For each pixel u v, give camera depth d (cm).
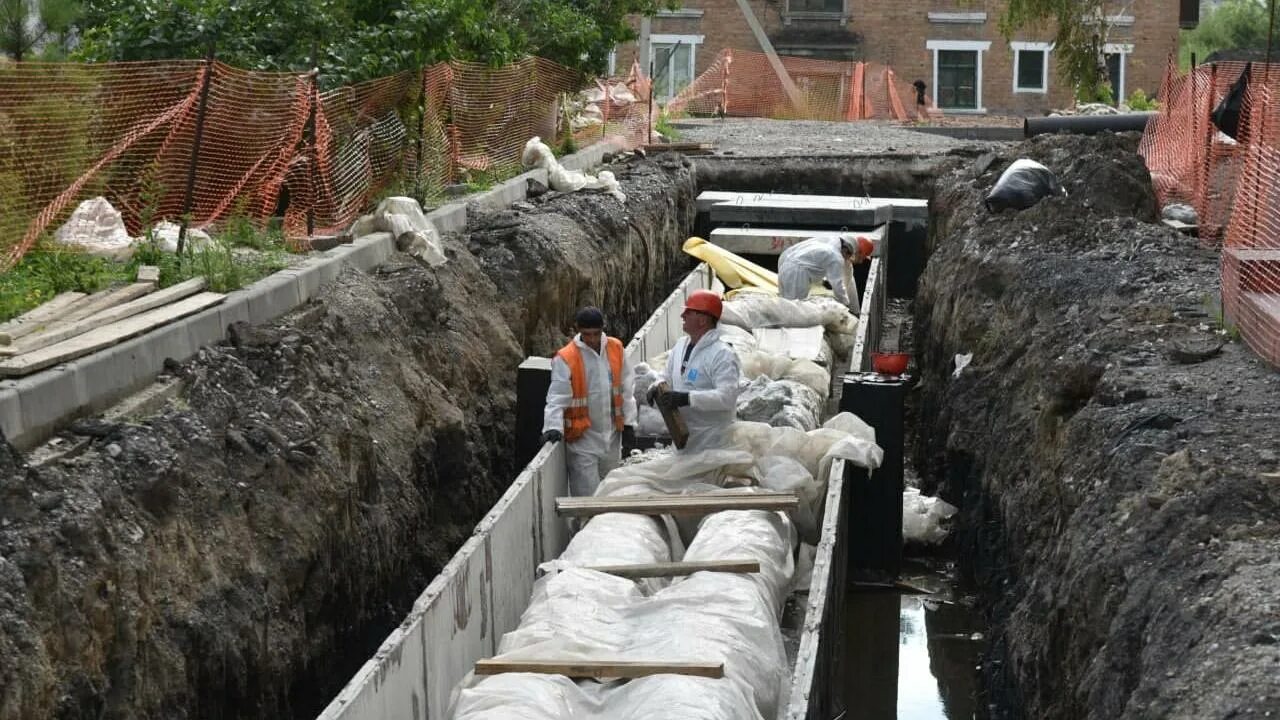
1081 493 805
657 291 1962
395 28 1552
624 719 621
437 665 695
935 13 4422
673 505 891
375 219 1286
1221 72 1728
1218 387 870
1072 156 1675
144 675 698
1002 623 938
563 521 983
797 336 1417
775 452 984
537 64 2081
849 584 1108
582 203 1700
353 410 987
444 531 1101
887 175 2391
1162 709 546
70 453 743
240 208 1216
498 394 1270
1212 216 1595
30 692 611
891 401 1078
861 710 977
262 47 1440
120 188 1185
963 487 1232
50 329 840
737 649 687
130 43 1352
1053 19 4388
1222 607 580
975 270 1420
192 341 906
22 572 644
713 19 4444
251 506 828
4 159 1039
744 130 3181
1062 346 1066
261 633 792
